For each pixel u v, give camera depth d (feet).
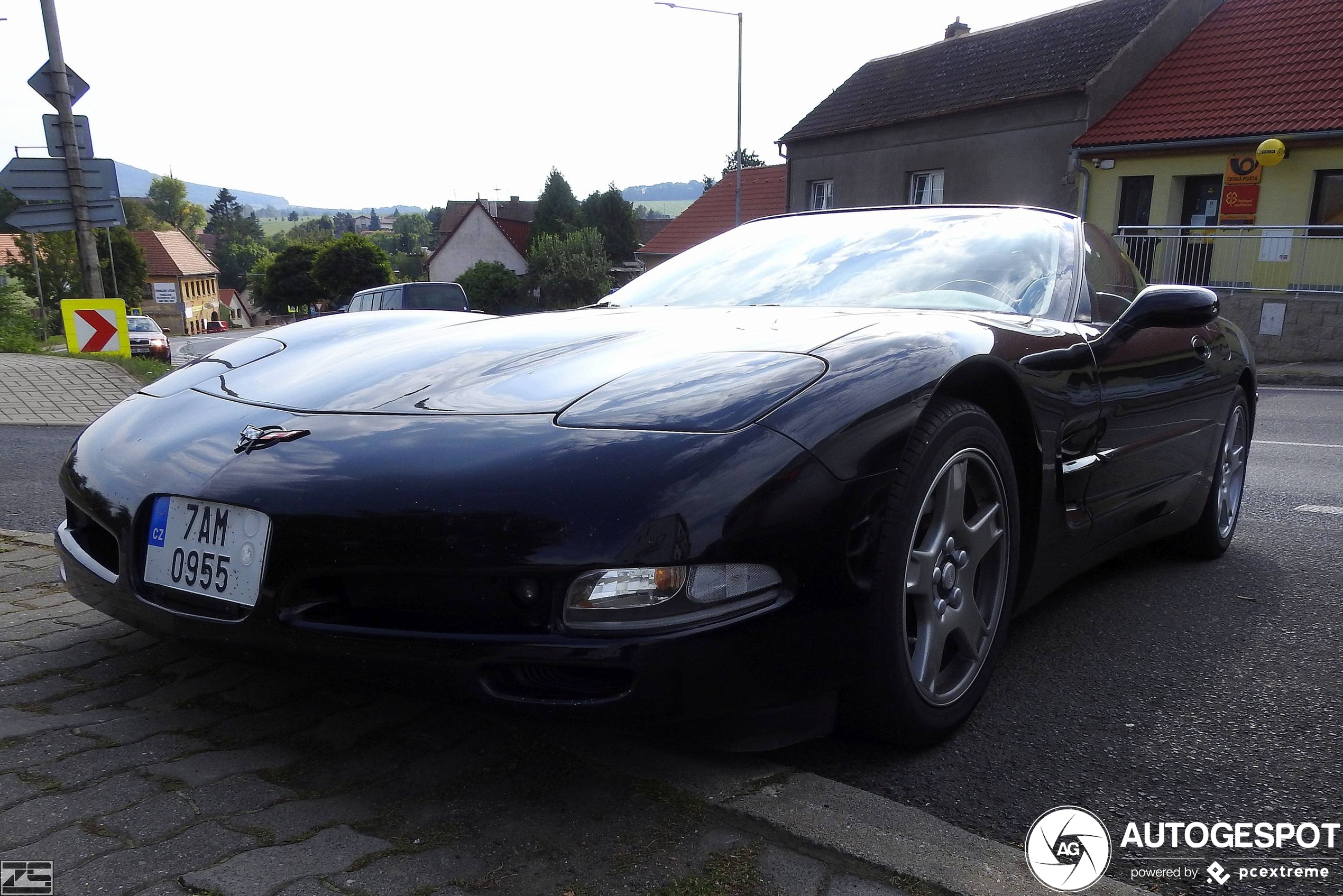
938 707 6.22
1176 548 11.30
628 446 5.18
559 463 5.12
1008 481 6.78
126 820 5.22
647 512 4.91
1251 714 6.96
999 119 60.90
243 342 8.28
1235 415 11.23
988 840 5.15
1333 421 25.86
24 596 9.09
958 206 9.84
